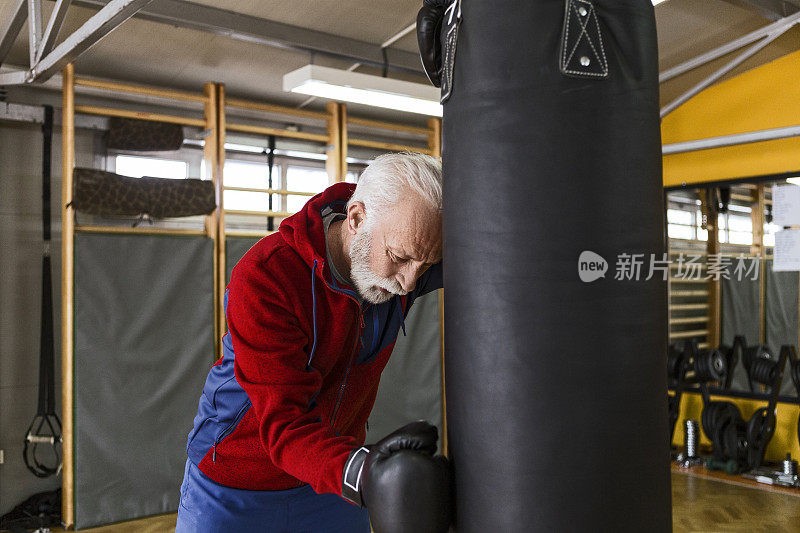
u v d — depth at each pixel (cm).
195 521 161
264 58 457
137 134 457
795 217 551
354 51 450
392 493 94
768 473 509
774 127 560
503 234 96
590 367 93
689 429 561
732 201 592
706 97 604
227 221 538
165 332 450
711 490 484
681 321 619
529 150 95
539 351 94
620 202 96
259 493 160
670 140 629
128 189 432
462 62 102
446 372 108
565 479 92
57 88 466
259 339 126
